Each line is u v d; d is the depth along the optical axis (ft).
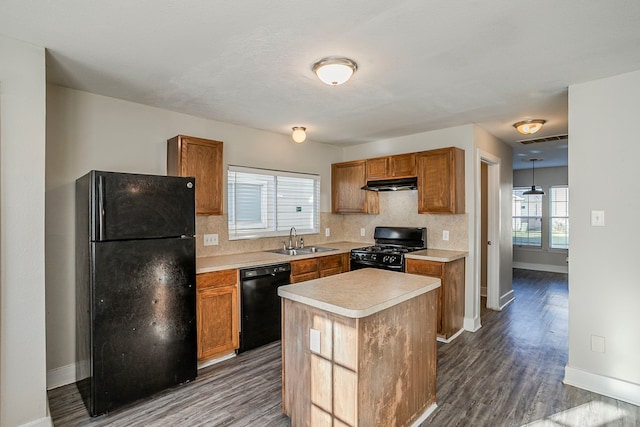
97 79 8.17
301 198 15.10
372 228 15.87
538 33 6.06
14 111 6.26
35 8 5.28
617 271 7.91
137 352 7.57
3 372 6.13
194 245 8.54
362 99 9.66
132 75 7.94
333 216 16.48
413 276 8.11
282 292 6.77
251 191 13.14
